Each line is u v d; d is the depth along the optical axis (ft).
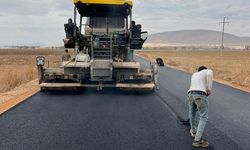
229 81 69.00
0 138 21.49
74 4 44.86
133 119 27.61
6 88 49.06
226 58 252.62
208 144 20.58
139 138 21.90
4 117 27.71
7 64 145.89
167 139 21.81
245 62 182.29
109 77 41.27
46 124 25.38
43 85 41.81
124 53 46.16
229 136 23.16
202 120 20.81
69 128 24.25
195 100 21.24
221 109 33.78
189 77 71.05
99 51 43.88
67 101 36.47
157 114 29.91
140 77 43.14
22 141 20.86
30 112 29.91
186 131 23.99
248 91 50.14
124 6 45.14
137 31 45.75
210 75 21.20
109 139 21.52
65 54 47.96
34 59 195.21
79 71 42.39
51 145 20.10
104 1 44.86
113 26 46.06
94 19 46.06
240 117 29.78
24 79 60.44
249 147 20.66
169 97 40.78
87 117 28.07
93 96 40.68
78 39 45.62
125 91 45.80
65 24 44.98
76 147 19.77
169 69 99.66
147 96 41.37
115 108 32.53
